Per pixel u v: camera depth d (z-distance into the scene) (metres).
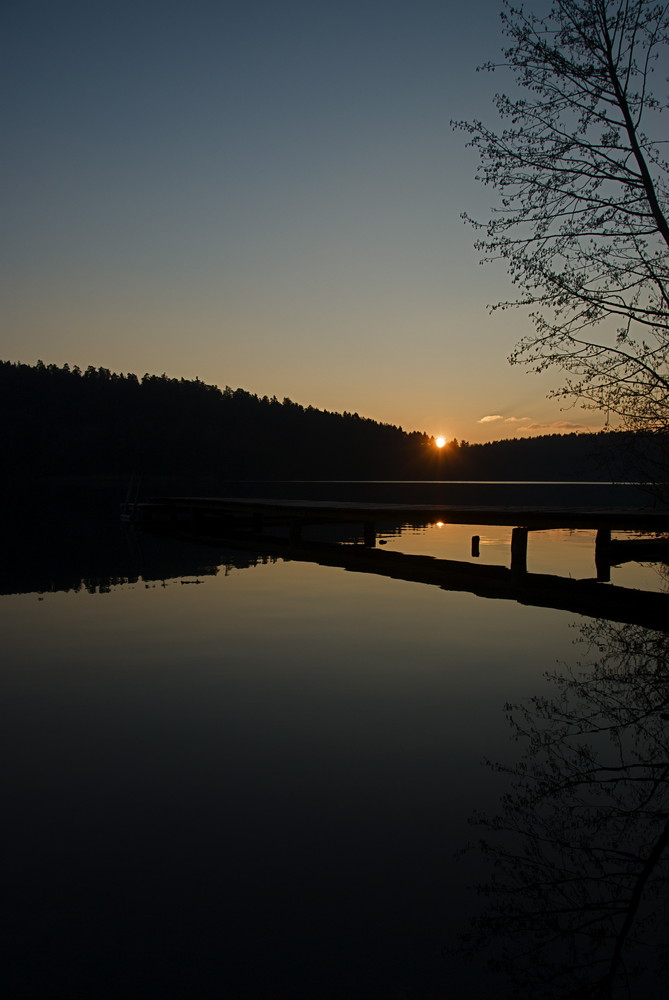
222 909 3.35
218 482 102.62
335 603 10.83
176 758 5.04
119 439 96.56
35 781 4.68
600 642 8.36
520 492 59.84
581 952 3.11
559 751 5.19
